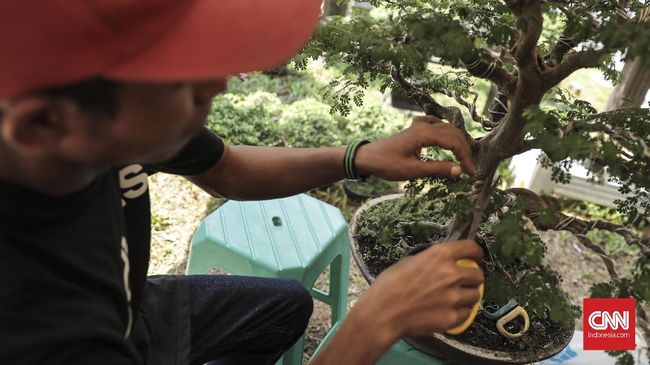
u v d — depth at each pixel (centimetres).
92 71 38
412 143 82
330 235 128
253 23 44
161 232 183
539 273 77
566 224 74
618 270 178
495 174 79
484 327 95
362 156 87
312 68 263
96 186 56
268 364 105
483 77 69
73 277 52
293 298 99
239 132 209
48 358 47
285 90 252
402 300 60
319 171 93
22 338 46
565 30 63
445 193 77
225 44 42
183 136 51
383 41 63
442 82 96
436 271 61
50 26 36
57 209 50
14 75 37
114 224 61
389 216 111
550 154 62
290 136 212
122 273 62
